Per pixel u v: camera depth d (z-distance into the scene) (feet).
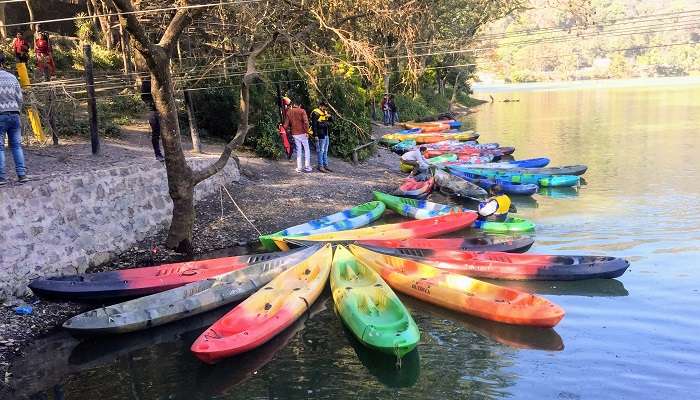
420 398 20.43
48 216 29.99
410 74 51.85
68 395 20.97
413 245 35.32
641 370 21.70
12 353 23.86
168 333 26.02
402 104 116.47
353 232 37.78
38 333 25.58
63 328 24.61
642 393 20.26
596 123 107.55
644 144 77.30
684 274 30.58
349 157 62.39
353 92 63.87
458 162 65.51
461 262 31.83
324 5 44.29
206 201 42.06
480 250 34.83
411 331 22.89
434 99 142.10
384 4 45.50
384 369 22.40
